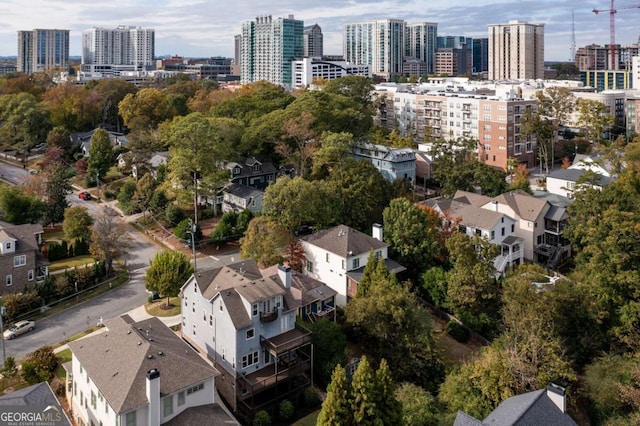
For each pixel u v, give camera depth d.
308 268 70.25
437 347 55.94
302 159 95.19
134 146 110.06
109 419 38.34
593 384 47.50
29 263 70.00
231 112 120.19
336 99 118.19
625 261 57.41
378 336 53.03
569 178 98.12
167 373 40.41
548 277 65.25
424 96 152.88
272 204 75.50
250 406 47.06
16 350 55.16
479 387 46.06
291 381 50.25
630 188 74.25
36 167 126.75
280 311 50.78
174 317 61.38
